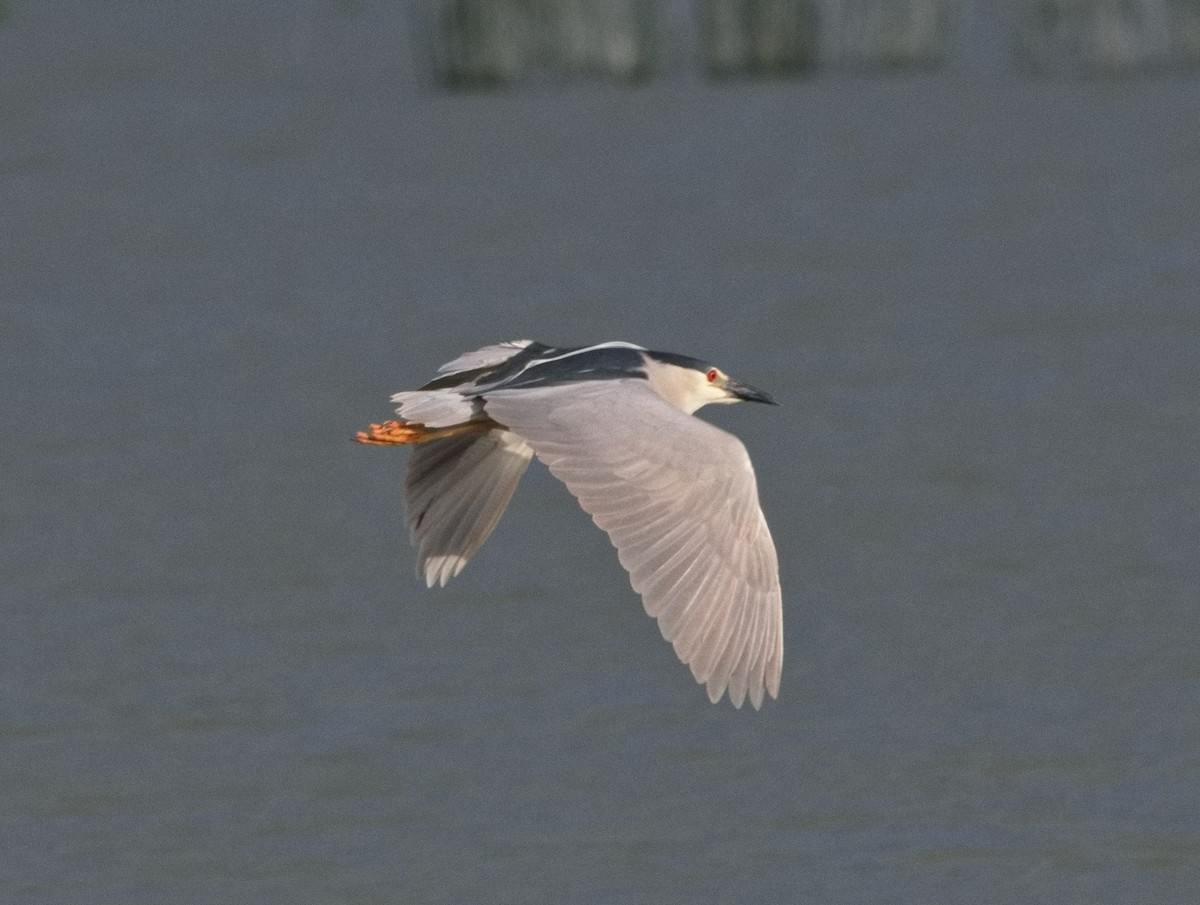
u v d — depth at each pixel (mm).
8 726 12711
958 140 28359
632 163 27438
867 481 16422
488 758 12102
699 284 21750
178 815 11562
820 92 31703
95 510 16172
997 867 10750
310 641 13844
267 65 34531
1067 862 10781
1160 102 30188
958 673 13133
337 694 13039
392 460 17094
